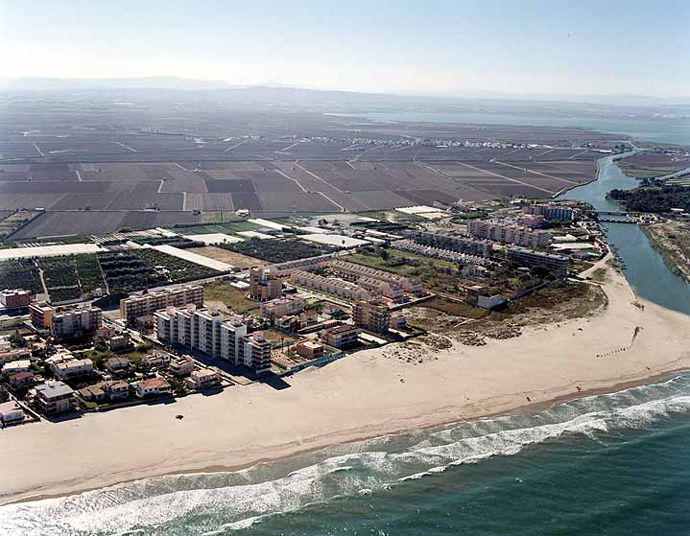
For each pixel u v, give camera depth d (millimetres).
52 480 167500
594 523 163000
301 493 167875
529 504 168500
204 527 154125
